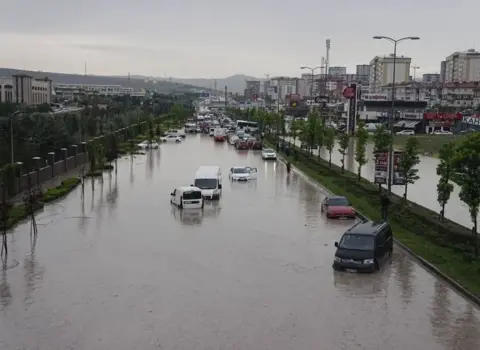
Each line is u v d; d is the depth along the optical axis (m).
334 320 19.08
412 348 16.94
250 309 20.02
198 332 18.03
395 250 28.36
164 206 39.44
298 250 27.98
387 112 137.88
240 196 44.16
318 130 68.81
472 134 27.73
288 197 43.75
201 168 46.56
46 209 37.94
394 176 38.75
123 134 90.81
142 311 19.78
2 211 30.81
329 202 36.69
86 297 21.11
